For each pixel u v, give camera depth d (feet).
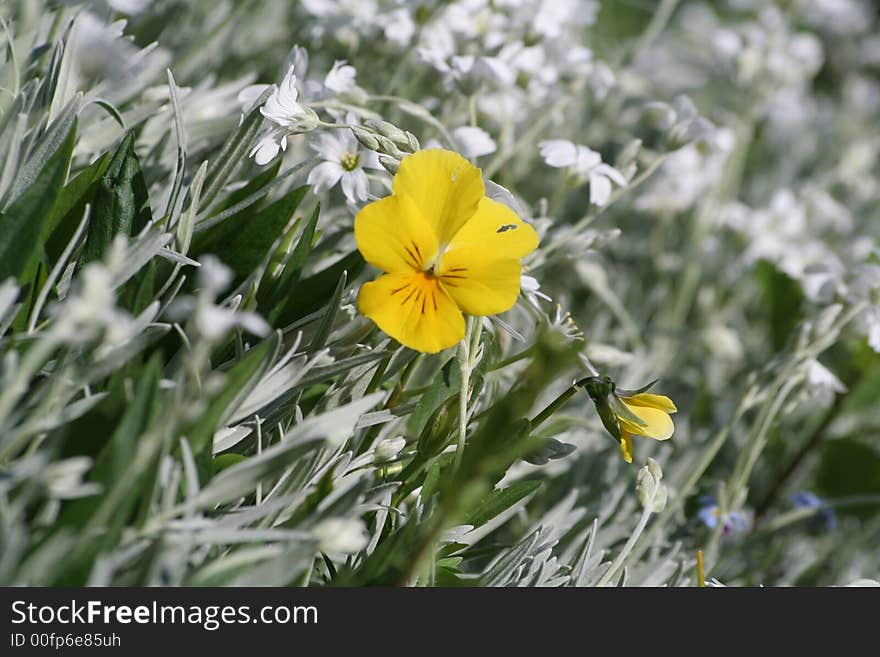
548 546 2.33
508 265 2.18
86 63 2.28
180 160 2.23
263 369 2.16
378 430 2.29
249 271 2.26
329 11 2.58
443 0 2.57
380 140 2.25
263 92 2.24
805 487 2.79
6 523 2.02
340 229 2.39
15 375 2.06
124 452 2.04
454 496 2.04
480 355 2.26
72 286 2.16
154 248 2.15
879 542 2.72
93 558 2.04
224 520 2.11
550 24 2.60
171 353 2.20
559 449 2.22
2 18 2.28
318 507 2.14
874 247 2.76
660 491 2.24
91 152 2.34
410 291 2.17
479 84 2.43
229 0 2.81
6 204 2.19
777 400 2.48
